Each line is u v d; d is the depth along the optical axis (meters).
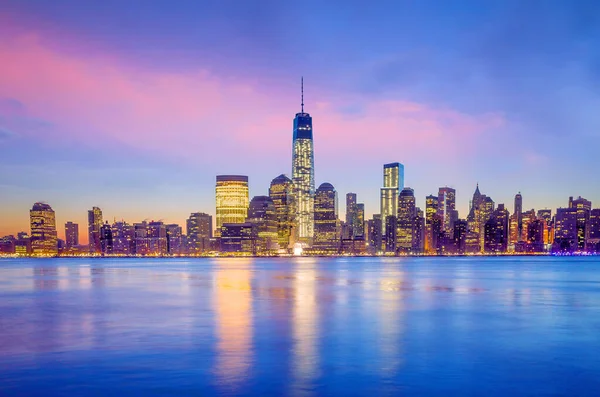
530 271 189.88
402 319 51.44
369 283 115.69
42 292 91.38
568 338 40.75
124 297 79.19
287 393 25.86
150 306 64.94
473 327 46.12
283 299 73.94
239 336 41.12
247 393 25.84
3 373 29.81
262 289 95.62
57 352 35.41
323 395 25.58
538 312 57.91
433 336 41.38
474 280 128.62
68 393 26.03
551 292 87.94
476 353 34.69
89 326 47.56
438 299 74.12
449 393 25.97
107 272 191.38
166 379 28.27
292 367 30.69
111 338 40.78
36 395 25.83
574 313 57.00
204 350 35.50
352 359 32.72
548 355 34.22
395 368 30.50
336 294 83.25
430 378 28.52
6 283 119.75
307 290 92.88
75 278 144.00
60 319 52.91
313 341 38.84
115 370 30.20
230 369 30.22
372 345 37.28
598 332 43.50
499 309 60.59
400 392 26.06
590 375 29.25
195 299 74.38
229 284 112.62
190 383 27.48
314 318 52.00
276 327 45.88
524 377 28.80
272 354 34.12
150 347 36.78
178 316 54.25
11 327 47.47
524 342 38.84
